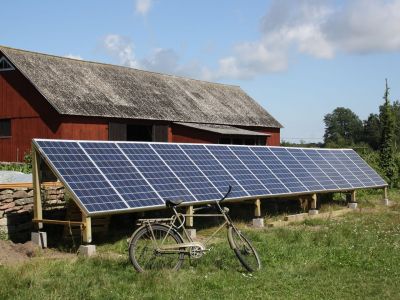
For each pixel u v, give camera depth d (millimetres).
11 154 30000
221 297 7258
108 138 29781
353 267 9211
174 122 33656
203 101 39094
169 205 9203
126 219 14125
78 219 12430
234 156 16391
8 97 30109
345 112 123312
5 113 30172
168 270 8469
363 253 10234
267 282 8078
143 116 31234
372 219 15812
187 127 33438
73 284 7617
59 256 10367
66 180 10766
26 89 29406
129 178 12047
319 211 18062
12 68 29891
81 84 30875
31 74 28875
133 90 34031
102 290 7422
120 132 30406
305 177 17891
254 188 14984
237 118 39281
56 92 28562
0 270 8516
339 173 20109
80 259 9586
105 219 12805
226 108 40188
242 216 16359
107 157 12359
